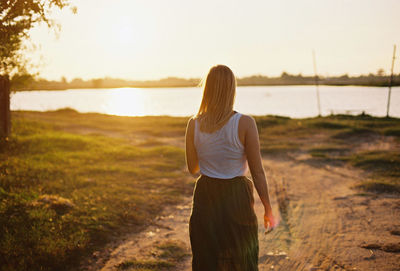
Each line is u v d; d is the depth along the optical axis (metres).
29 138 11.57
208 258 2.16
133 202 5.71
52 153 9.70
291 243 4.27
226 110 2.16
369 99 76.88
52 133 14.21
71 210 4.92
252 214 2.21
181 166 9.50
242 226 2.16
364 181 7.80
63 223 4.39
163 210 5.60
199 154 2.25
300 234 4.60
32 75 9.92
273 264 3.68
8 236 3.79
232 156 2.16
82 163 8.79
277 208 5.97
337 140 15.05
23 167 7.50
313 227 4.88
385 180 7.74
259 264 3.69
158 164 9.38
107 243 4.13
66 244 3.81
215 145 2.17
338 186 7.64
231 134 2.13
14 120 14.41
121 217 4.98
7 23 3.38
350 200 6.29
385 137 15.38
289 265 3.64
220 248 2.15
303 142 15.02
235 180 2.19
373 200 6.17
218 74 2.16
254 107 60.75
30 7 3.21
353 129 17.23
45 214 4.52
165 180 7.70
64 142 11.66
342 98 84.38
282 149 13.23
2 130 9.98
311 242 4.29
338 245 4.14
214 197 2.19
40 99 84.25
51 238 3.89
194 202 2.28
